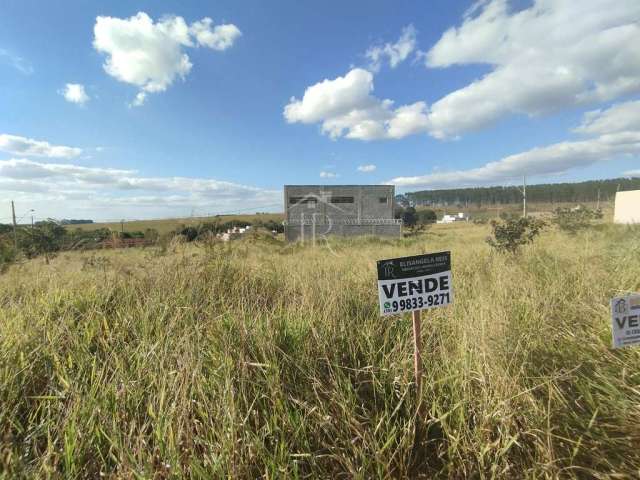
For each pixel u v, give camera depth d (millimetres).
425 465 1761
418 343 2162
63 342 2570
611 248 6637
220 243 6180
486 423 1799
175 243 5754
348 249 12672
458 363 2271
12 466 1480
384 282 2189
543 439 1724
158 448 1597
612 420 1850
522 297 3479
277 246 13914
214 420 1767
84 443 1665
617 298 2043
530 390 1837
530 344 2451
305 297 3570
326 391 2023
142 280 4121
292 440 1710
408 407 1956
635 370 2102
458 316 3156
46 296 3658
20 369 2170
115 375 2117
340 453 1706
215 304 3531
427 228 49219
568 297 3660
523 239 7871
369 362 2426
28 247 10953
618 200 31734
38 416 1951
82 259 6742
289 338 2646
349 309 3514
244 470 1550
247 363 2133
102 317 3057
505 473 1607
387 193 48594
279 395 1932
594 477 1599
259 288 4367
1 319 2947
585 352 2393
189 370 2020
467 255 7758
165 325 2922
